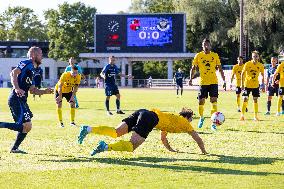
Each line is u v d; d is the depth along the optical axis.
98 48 102.31
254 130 21.25
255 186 10.80
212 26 114.19
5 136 19.30
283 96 30.89
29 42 142.25
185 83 107.88
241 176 11.82
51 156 14.67
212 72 23.11
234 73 32.56
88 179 11.55
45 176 11.88
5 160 13.99
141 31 100.94
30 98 52.44
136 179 11.55
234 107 36.66
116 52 101.88
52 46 134.38
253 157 14.48
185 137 18.73
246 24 94.19
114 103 43.03
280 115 29.44
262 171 12.41
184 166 13.11
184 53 100.62
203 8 109.88
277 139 18.39
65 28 132.12
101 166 13.12
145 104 41.44
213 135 19.53
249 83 25.95
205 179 11.53
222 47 115.19
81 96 58.06
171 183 11.13
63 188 10.70
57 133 20.44
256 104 26.20
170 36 100.62
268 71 31.28
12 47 142.00
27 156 14.67
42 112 32.12
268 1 91.50
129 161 13.88
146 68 126.25
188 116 15.28
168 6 137.75
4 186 10.85
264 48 106.56
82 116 29.27
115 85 30.86
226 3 109.69
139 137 13.96
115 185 10.97
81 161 13.84
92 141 17.89
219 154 15.04
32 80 15.04
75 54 130.62
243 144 17.12
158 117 14.40
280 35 96.50
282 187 10.72
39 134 20.08
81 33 134.88
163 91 79.19
